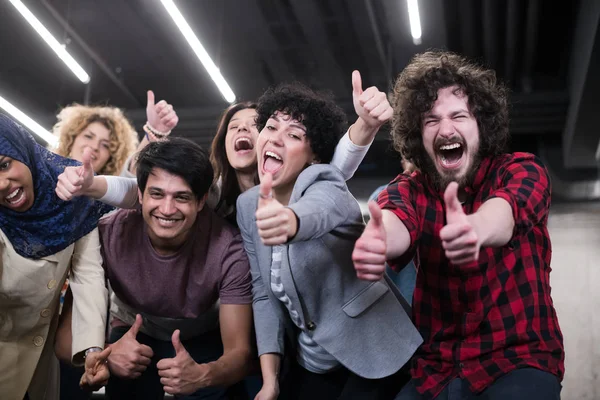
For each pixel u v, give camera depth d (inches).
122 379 89.4
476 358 65.6
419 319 71.5
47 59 296.8
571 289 283.9
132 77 311.6
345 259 74.2
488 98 69.0
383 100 73.7
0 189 76.8
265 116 79.8
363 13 248.7
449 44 268.4
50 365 88.7
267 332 81.8
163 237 80.8
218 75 239.9
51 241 80.7
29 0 253.8
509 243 63.5
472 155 68.3
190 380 78.0
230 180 98.2
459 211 52.5
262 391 79.2
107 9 260.7
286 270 74.0
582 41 237.5
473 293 66.8
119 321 92.6
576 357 250.7
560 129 298.8
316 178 70.8
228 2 250.1
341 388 82.1
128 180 84.5
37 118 323.9
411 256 69.9
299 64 292.7
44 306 83.3
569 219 305.9
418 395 69.0
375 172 333.1
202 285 84.4
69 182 75.5
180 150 80.6
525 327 64.2
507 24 240.4
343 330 74.7
